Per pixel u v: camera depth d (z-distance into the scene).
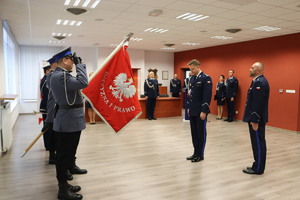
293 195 2.82
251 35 6.95
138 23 5.65
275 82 7.03
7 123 4.18
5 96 4.28
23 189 2.87
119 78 2.64
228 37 7.36
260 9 4.39
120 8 4.45
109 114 2.60
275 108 7.02
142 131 6.19
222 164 3.81
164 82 11.91
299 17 4.90
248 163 3.87
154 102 8.05
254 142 3.38
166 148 4.67
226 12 4.64
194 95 3.78
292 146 5.03
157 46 9.76
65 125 2.46
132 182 3.11
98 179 3.19
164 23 5.62
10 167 3.57
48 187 2.93
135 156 4.17
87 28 6.26
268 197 2.76
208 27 6.00
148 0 3.98
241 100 8.09
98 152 4.38
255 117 3.21
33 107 9.40
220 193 2.85
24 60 9.30
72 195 2.59
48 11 4.64
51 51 9.73
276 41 6.99
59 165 2.54
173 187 2.99
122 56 2.67
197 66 3.74
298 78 6.45
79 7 4.39
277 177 3.34
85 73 2.46
